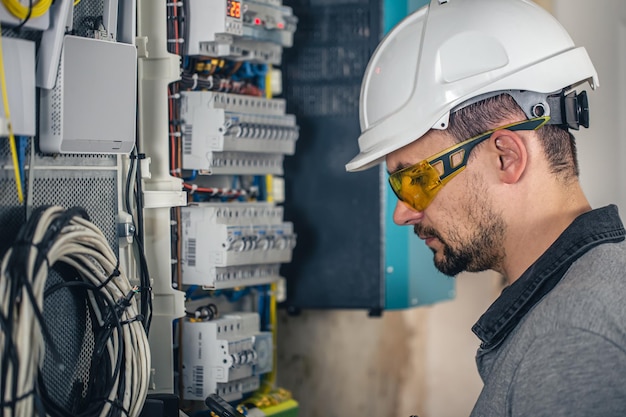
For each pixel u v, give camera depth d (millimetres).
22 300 1271
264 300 2396
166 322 1964
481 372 1410
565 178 1369
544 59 1431
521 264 1374
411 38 1551
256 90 2344
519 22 1462
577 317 1162
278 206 2416
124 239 1728
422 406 3443
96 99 1525
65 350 1512
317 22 2551
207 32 2039
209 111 2072
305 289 2607
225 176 2297
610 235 1307
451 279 2854
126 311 1578
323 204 2586
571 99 1380
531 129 1369
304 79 2574
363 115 1635
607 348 1132
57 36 1406
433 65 1476
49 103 1457
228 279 2135
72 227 1421
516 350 1229
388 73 1561
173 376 1988
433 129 1441
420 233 1501
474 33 1465
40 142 1467
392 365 3303
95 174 1632
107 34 1637
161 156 1954
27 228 1315
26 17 1326
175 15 2021
